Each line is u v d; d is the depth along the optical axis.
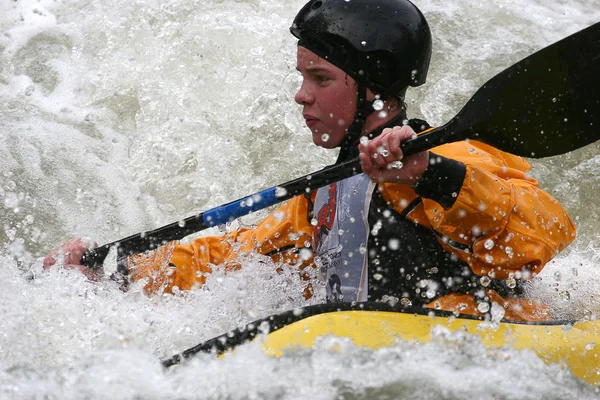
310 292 11.45
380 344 9.10
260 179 16.22
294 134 16.58
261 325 9.38
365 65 10.39
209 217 10.73
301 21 10.65
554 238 9.67
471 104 9.71
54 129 16.95
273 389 8.59
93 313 10.61
